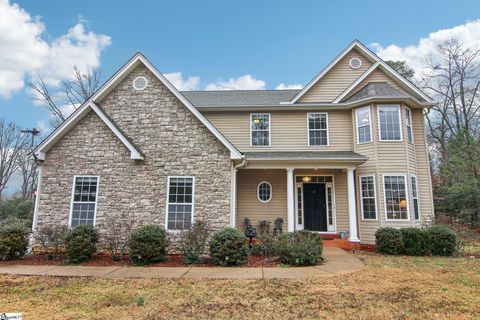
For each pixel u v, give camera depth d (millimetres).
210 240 8898
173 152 10359
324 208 13273
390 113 12523
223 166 10219
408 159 12172
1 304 5078
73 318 4441
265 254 9422
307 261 8281
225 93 16531
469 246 12086
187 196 10062
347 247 11484
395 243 10117
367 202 12289
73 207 9953
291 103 13789
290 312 4656
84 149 10281
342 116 13773
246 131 13992
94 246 8938
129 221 9789
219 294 5586
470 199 15977
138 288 6004
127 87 11023
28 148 31984
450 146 18547
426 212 12664
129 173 10148
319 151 13500
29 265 8211
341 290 5758
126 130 10641
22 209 21172
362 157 11570
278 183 13367
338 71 14602
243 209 13203
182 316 4516
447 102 24672
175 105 10742
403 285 6090
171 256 9414
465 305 4938
